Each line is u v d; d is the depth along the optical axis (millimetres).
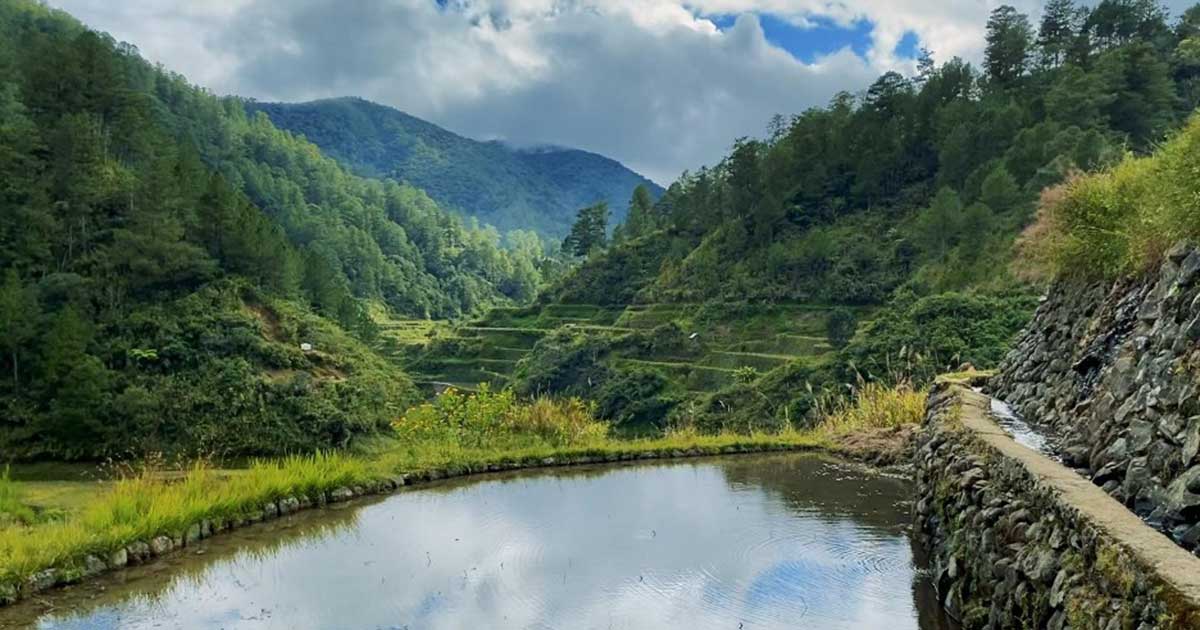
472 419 15461
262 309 42125
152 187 42094
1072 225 9305
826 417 19234
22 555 7230
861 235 64500
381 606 6586
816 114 87875
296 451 32188
